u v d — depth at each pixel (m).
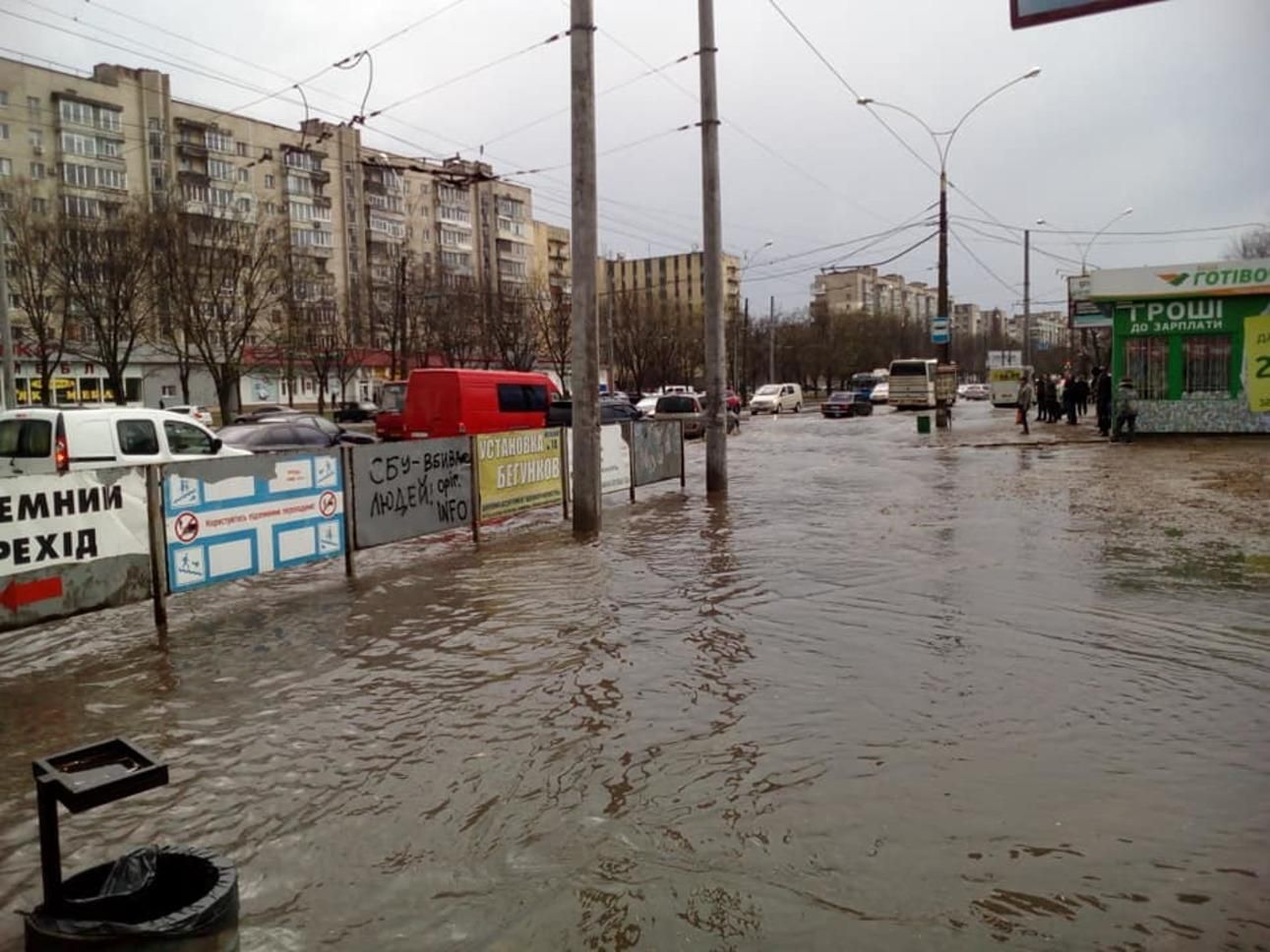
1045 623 6.62
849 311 101.44
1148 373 25.92
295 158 67.31
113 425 11.90
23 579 5.96
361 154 72.69
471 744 4.54
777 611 7.14
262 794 4.04
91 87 56.28
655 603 7.53
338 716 5.00
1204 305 25.16
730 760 4.27
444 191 81.75
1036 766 4.13
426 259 65.75
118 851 3.56
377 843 3.56
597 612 7.27
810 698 5.09
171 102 60.16
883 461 21.80
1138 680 5.33
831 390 101.88
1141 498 13.41
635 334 67.62
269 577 8.88
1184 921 2.92
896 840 3.47
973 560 9.02
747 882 3.20
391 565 9.53
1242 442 23.94
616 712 4.95
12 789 4.14
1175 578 8.01
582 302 11.41
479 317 53.34
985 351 133.25
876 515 12.44
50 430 11.38
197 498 7.16
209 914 2.84
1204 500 13.02
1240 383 25.06
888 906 3.03
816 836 3.52
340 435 19.95
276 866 3.40
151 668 5.94
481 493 10.84
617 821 3.68
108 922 2.83
